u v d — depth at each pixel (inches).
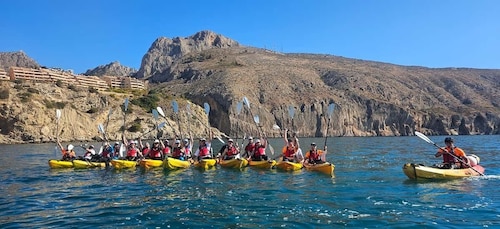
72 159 903.1
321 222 380.2
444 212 411.8
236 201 476.7
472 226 361.7
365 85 5290.4
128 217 402.9
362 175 699.4
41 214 420.2
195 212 421.7
